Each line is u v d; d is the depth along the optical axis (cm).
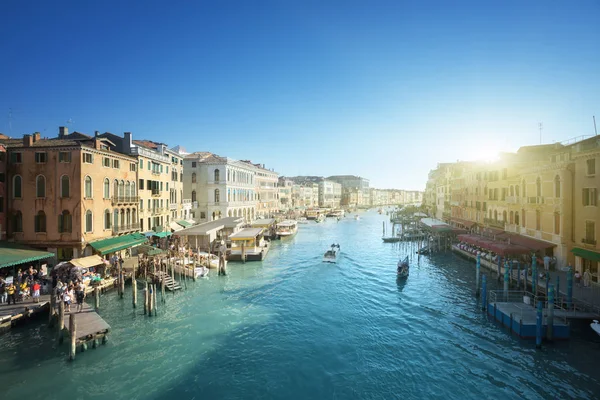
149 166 3800
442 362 1727
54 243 2730
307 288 2939
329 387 1527
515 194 3662
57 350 1764
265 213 7806
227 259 3956
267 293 2778
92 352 1784
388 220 10269
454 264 3906
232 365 1692
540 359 1730
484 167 4688
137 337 1959
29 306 2048
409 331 2075
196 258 3475
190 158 5512
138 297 2552
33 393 1447
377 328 2123
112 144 3278
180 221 4641
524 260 3206
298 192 11500
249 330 2080
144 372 1619
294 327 2130
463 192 5716
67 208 2748
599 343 1861
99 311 2302
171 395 1460
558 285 2250
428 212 9769
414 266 3828
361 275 3428
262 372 1634
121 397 1440
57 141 3011
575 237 2705
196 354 1788
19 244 2650
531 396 1462
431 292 2841
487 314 2312
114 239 3005
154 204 3922
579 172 2653
